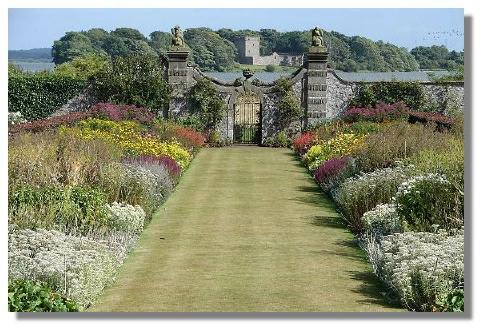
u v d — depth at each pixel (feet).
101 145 62.49
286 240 50.65
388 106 111.65
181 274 41.47
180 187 74.64
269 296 37.17
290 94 119.24
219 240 50.57
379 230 47.32
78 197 47.29
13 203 45.03
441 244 38.93
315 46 119.03
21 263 34.53
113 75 116.26
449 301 33.40
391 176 54.70
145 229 54.08
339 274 41.52
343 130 97.50
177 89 118.32
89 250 38.04
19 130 90.99
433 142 63.36
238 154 106.52
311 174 84.28
